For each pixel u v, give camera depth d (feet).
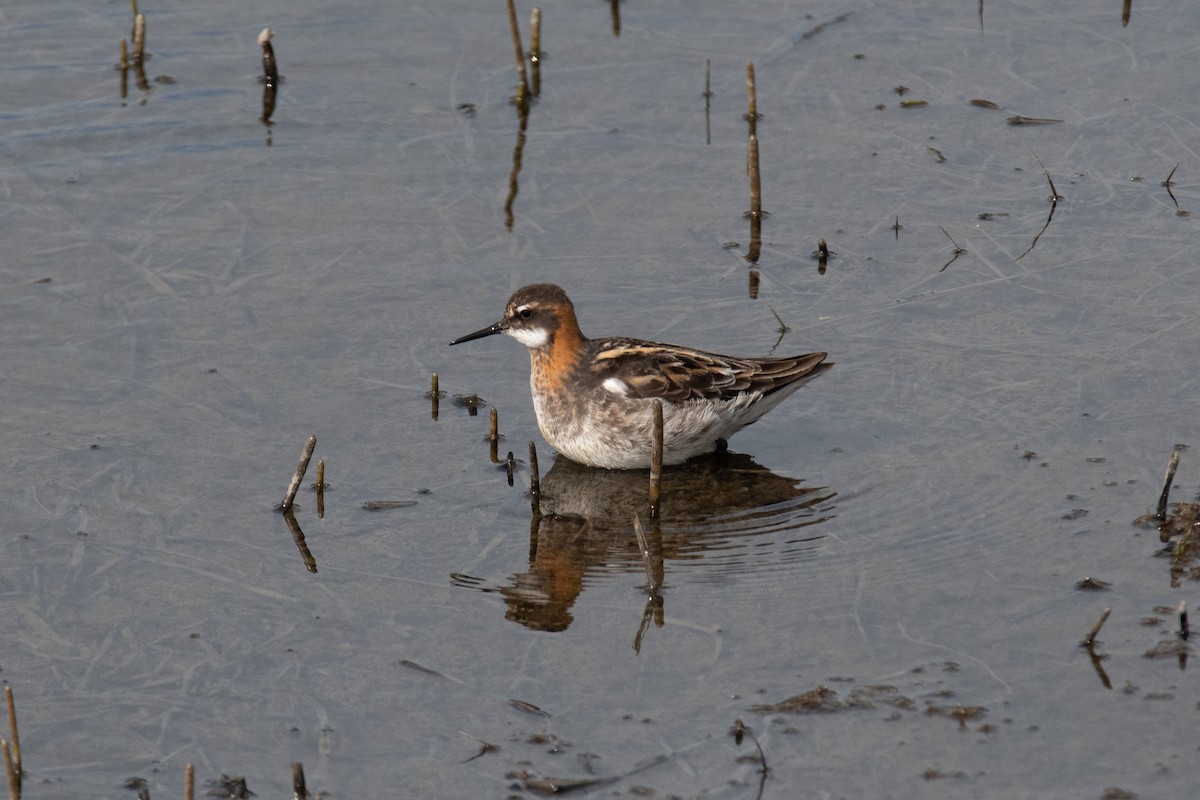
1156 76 66.59
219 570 39.42
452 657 35.70
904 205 58.85
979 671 34.37
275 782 31.78
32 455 44.62
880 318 51.62
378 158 63.21
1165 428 44.24
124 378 48.78
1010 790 30.55
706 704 33.65
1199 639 34.96
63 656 35.94
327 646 36.24
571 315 45.39
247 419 46.73
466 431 46.73
